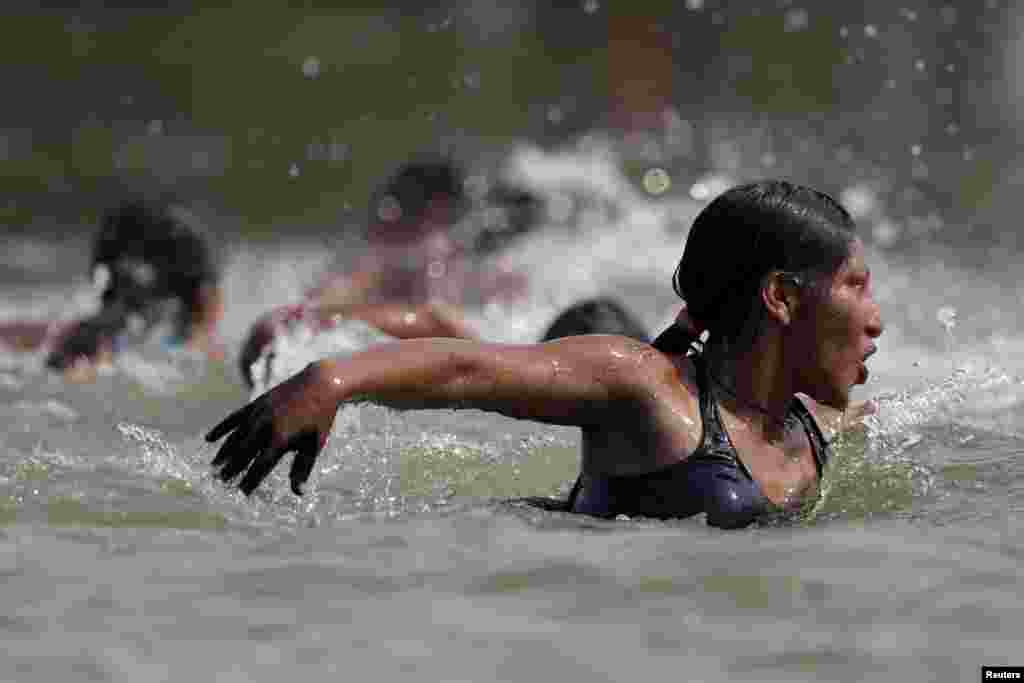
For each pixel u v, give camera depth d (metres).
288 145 52.78
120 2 74.19
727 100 51.34
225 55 66.94
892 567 7.91
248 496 9.11
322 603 7.50
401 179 25.67
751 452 9.95
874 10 53.12
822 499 10.08
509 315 25.00
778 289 9.97
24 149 51.47
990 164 40.69
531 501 10.38
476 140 51.53
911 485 10.33
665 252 32.72
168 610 7.43
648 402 9.77
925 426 11.77
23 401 15.99
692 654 6.73
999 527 9.05
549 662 6.66
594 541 8.63
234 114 57.44
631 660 6.66
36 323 21.25
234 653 6.84
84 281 31.34
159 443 12.07
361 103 58.75
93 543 8.73
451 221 25.73
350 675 6.57
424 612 7.33
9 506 9.62
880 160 42.31
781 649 6.77
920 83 49.72
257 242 37.09
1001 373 12.95
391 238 25.45
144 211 20.36
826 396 10.12
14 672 6.65
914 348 19.95
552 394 9.52
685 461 9.73
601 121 52.22
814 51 53.44
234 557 8.39
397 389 9.13
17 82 61.16
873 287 26.20
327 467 10.95
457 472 11.07
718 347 10.24
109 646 6.95
